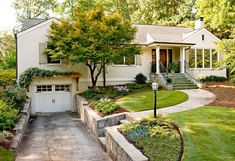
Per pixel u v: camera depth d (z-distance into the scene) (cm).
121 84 2277
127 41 1980
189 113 1142
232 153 682
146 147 764
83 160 917
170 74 2259
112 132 952
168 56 2530
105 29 1836
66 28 1908
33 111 2041
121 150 783
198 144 744
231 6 1844
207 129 875
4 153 873
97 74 2061
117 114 1253
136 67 2361
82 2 2577
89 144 1134
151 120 955
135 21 4034
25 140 1203
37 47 2077
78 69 2175
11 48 3131
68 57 1859
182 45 2331
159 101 1549
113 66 2278
